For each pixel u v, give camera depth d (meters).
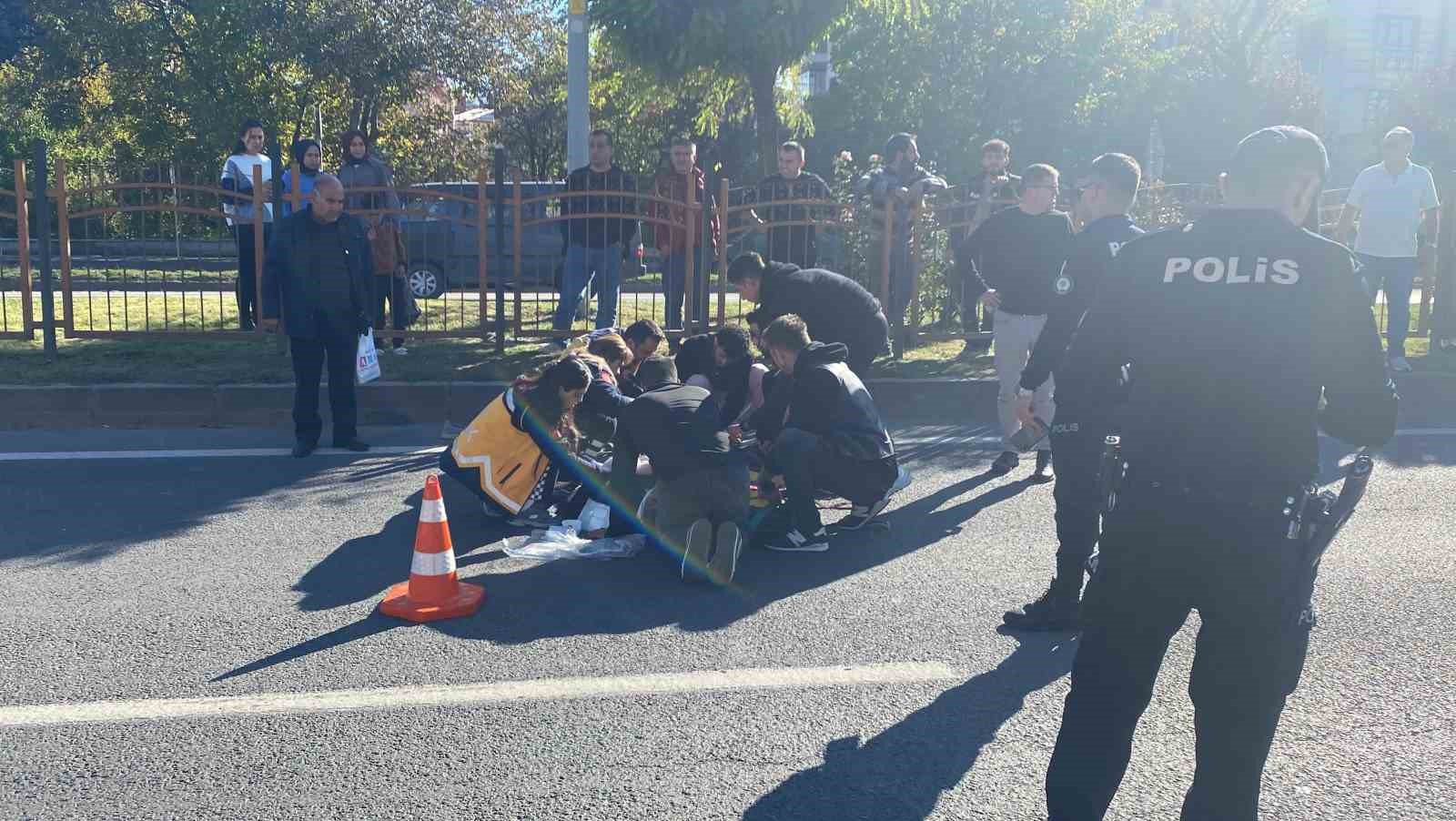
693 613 4.82
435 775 3.47
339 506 6.29
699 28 14.23
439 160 28.62
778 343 5.89
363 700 3.96
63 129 28.17
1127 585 2.68
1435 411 8.91
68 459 7.18
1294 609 2.59
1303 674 4.22
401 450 7.58
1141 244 2.76
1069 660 4.36
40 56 27.88
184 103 24.56
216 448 7.55
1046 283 6.54
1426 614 4.79
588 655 4.37
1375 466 7.13
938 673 4.24
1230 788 2.66
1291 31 38.34
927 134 26.72
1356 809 3.33
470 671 4.21
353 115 26.47
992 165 10.48
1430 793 3.42
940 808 3.33
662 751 3.64
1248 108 30.16
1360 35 37.19
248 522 5.98
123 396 8.27
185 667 4.21
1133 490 2.66
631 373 6.87
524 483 5.98
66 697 3.96
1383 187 9.44
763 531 5.71
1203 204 11.49
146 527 5.85
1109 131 28.62
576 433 5.96
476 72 27.02
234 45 24.69
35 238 10.03
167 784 3.42
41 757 3.56
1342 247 2.62
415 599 4.77
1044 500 6.55
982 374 9.31
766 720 3.85
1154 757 3.62
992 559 5.55
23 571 5.20
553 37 29.66
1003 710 3.95
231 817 3.25
